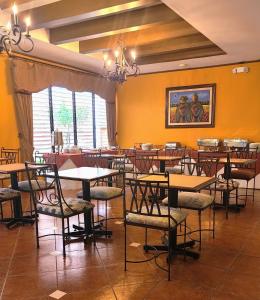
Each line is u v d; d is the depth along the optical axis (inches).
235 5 124.3
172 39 200.1
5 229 131.0
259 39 171.8
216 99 246.1
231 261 98.0
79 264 96.4
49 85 219.9
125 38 190.5
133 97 286.7
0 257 102.1
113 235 122.2
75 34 170.9
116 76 174.7
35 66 208.1
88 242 114.8
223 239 117.2
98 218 145.3
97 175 109.9
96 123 277.4
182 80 260.5
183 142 264.2
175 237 102.7
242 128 237.3
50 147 230.5
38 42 179.0
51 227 132.8
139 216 90.7
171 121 268.5
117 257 101.5
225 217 145.9
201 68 250.7
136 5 125.7
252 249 107.6
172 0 119.3
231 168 173.2
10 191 130.5
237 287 82.0
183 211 96.6
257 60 226.4
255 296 77.5
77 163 200.5
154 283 84.4
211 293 79.0
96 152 216.4
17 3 128.8
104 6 128.5
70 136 250.4
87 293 79.4
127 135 293.7
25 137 201.9
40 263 97.3
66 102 245.4
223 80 242.1
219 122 246.4
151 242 113.7
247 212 154.6
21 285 83.7
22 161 200.8
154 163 203.0
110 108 287.3
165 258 100.3
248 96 232.7
